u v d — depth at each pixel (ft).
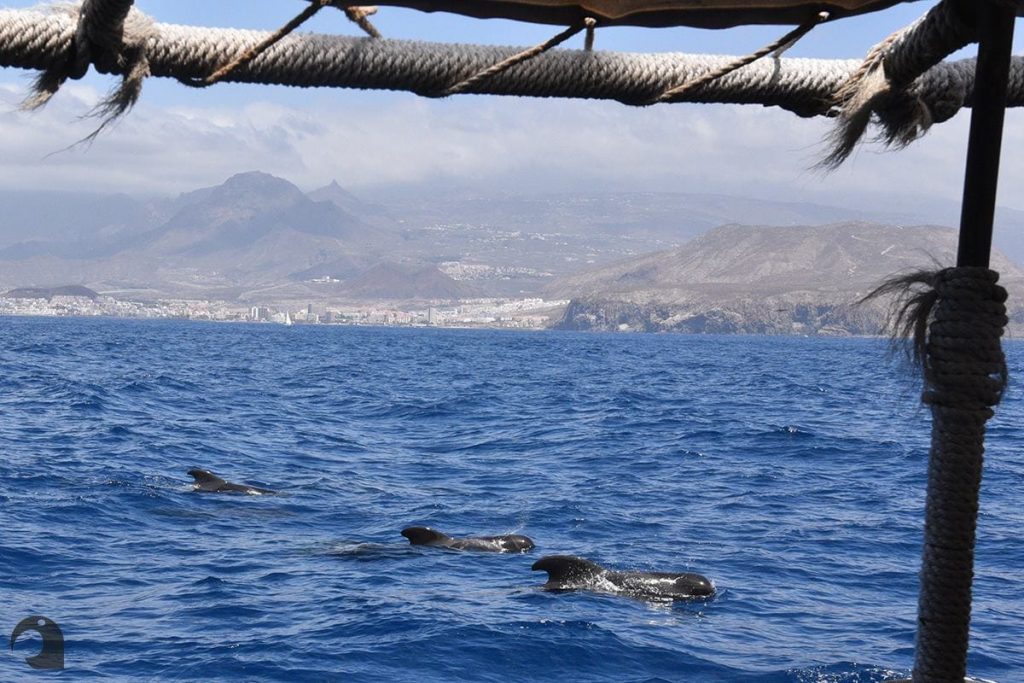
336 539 54.80
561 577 45.39
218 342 423.23
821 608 42.96
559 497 69.21
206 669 34.06
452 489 72.74
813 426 117.70
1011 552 53.01
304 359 288.10
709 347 568.82
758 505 66.74
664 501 68.03
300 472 79.56
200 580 45.34
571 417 127.65
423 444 100.48
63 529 54.13
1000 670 35.35
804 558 51.78
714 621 40.91
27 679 32.78
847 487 74.69
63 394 132.87
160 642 36.73
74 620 39.14
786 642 38.37
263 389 166.61
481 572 47.96
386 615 40.14
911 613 42.45
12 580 44.37
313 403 143.54
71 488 65.77
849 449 96.89
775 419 126.52
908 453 94.38
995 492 72.43
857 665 35.86
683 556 51.98
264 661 34.86
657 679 34.32
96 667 34.09
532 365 286.87
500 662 35.42
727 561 50.96
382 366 259.19
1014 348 601.62
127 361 237.66
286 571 47.39
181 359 260.83
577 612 41.16
